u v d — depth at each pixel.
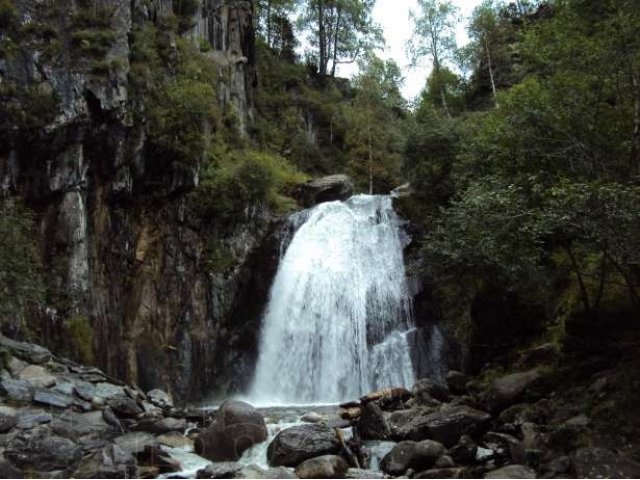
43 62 18.22
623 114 12.80
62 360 15.95
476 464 10.77
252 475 10.23
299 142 40.59
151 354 20.55
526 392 12.70
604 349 12.51
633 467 8.66
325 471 10.38
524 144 13.52
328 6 52.88
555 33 13.78
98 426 12.26
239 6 37.19
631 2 11.89
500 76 41.69
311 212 26.77
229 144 29.69
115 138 19.66
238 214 24.70
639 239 9.84
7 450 10.05
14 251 14.09
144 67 21.61
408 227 25.12
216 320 22.80
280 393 22.89
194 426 14.22
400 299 22.95
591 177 12.41
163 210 22.41
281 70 45.56
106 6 20.83
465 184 20.14
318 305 24.00
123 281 20.56
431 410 13.77
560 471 9.10
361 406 14.61
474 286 19.20
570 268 16.41
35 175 17.88
